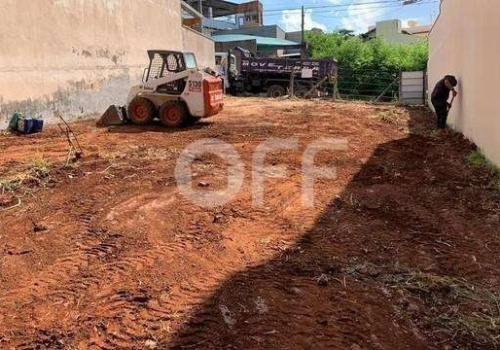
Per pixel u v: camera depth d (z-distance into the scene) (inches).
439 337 122.0
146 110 448.1
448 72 472.4
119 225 192.2
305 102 728.3
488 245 176.7
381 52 999.6
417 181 259.3
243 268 156.2
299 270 155.0
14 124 403.9
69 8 500.7
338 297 138.1
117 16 615.5
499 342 120.8
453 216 205.0
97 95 563.8
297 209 214.2
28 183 244.2
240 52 925.8
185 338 117.6
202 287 142.9
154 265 157.2
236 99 787.4
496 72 270.1
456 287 145.6
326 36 1347.2
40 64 451.2
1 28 397.1
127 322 124.4
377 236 183.5
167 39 811.4
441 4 533.0
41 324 123.8
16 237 179.6
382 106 676.7
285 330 121.4
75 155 303.4
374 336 120.6
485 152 298.7
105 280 147.1
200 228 190.7
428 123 485.4
